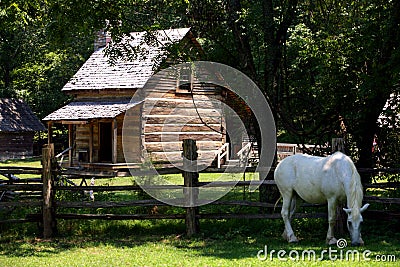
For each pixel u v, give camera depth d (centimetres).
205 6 1487
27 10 1455
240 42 1434
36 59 4678
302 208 1388
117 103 2850
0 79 4750
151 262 960
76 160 2959
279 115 1544
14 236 1234
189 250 1066
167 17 1501
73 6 1305
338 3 1570
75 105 2967
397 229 1187
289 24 1424
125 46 1462
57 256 1034
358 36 1369
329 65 1452
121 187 1262
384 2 1326
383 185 1184
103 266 940
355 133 1428
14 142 4303
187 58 1486
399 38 1248
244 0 1524
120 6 1345
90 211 1418
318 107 1533
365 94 1300
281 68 1506
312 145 1812
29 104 4716
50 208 1246
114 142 2680
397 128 1391
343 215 1162
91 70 3042
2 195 1419
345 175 1029
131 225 1310
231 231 1230
